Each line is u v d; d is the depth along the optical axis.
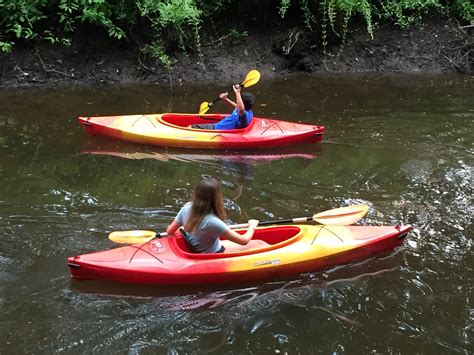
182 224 3.83
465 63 10.59
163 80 9.07
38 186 5.09
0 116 6.93
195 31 9.61
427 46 10.80
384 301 3.69
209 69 9.52
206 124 6.63
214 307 3.59
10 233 4.23
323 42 10.14
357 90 9.02
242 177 5.59
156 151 6.18
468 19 11.05
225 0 9.99
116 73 8.89
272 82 9.40
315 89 9.02
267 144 6.38
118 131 6.29
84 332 3.26
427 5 11.11
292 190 5.32
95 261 3.68
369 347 3.25
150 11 9.05
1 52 8.38
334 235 4.16
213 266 3.74
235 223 4.64
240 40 10.02
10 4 8.30
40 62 8.55
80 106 7.54
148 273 3.67
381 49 10.65
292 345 3.25
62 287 3.66
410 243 4.42
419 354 3.20
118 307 3.51
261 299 3.70
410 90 9.09
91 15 8.43
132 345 3.18
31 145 6.07
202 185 3.63
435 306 3.64
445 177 5.67
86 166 5.64
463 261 4.17
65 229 4.34
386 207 5.00
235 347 3.21
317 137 6.58
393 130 7.09
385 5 11.03
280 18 10.31
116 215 4.63
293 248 3.97
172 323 3.40
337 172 5.77
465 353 3.21
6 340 3.15
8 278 3.70
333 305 3.64
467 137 6.87
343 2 9.88
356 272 4.03
